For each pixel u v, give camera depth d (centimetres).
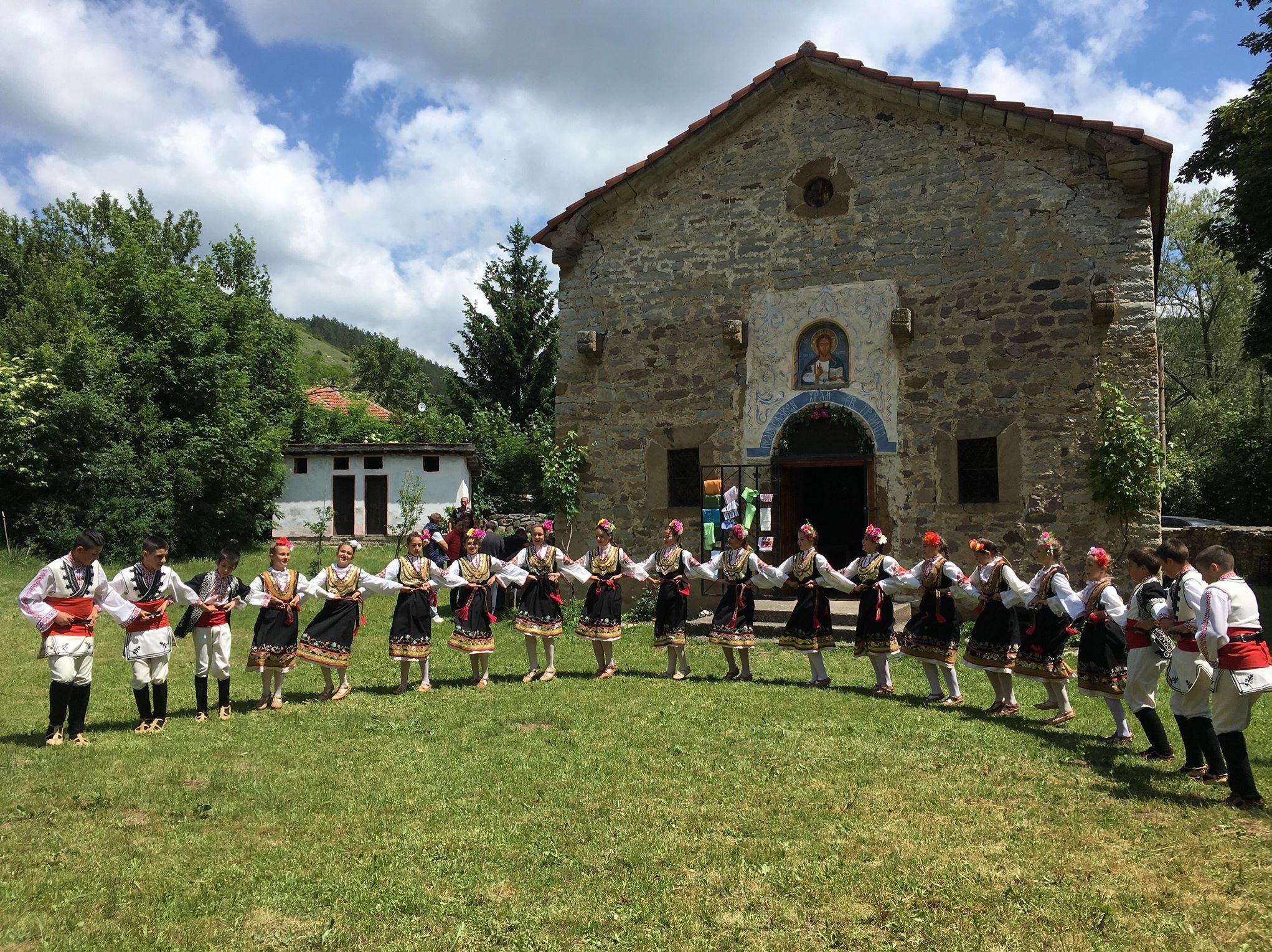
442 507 2266
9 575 1566
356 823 478
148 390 1909
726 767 575
